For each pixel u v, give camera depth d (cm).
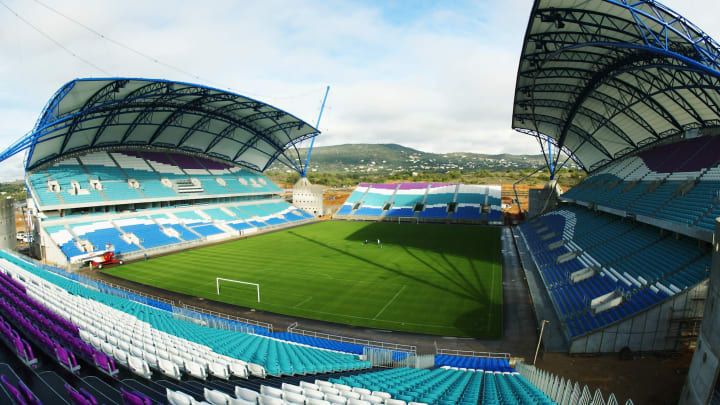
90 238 4916
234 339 2125
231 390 1301
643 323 2081
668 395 1730
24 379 1276
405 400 1246
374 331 2672
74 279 3541
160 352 1515
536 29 3016
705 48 2202
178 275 4041
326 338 2566
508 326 2697
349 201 9750
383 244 5744
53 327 1662
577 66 3622
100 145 6191
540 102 4900
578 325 2389
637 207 3409
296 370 1684
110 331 1762
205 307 3125
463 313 2955
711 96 3128
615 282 2723
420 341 2508
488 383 1598
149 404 973
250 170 9081
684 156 3759
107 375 1335
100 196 5569
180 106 5584
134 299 3114
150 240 5394
